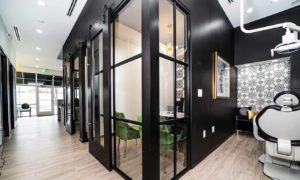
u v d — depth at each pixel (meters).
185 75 2.53
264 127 2.22
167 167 2.53
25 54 7.39
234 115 4.80
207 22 3.14
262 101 4.63
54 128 5.77
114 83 2.51
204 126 2.92
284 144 2.01
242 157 2.93
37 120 7.92
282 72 4.31
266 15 4.36
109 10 2.45
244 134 4.62
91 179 2.20
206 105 3.02
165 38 3.29
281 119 2.05
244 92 4.98
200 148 2.75
